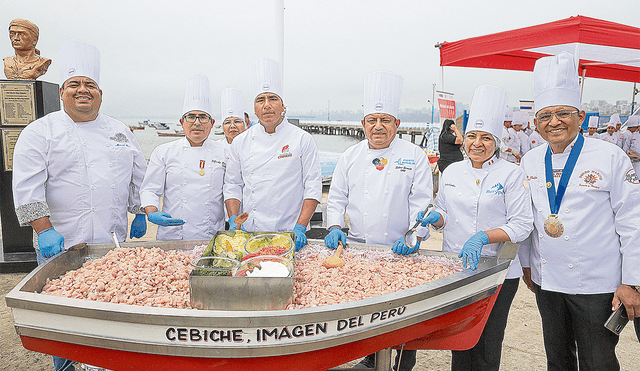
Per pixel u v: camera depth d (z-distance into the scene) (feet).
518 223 6.37
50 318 4.47
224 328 4.17
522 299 13.52
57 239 6.45
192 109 8.86
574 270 6.45
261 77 8.09
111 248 6.56
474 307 5.67
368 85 7.45
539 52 18.33
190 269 5.88
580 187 6.38
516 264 6.74
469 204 6.86
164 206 9.34
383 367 5.79
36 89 14.94
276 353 4.30
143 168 8.95
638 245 5.93
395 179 7.61
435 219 6.72
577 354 7.16
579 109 6.40
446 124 20.85
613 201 6.25
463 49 16.51
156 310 4.24
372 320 4.63
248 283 4.46
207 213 9.27
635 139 29.14
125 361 4.48
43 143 7.23
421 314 5.00
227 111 15.69
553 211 6.63
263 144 8.59
